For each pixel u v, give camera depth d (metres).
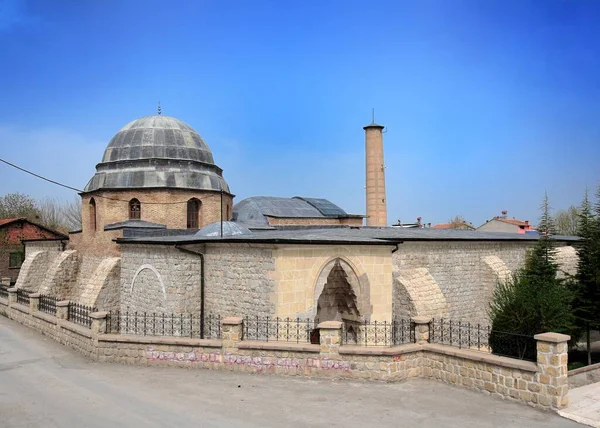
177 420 10.38
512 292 20.27
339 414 10.75
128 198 26.98
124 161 27.55
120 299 21.91
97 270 24.03
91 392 12.36
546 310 18.75
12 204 59.81
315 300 16.36
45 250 32.97
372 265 17.42
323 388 12.41
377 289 17.48
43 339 19.58
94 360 15.72
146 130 28.44
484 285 24.95
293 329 15.70
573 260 30.80
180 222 27.33
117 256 24.44
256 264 16.23
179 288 18.05
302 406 11.20
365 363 13.00
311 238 16.44
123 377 13.62
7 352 17.22
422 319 13.77
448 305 23.22
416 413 10.84
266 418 10.49
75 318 18.55
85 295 23.39
